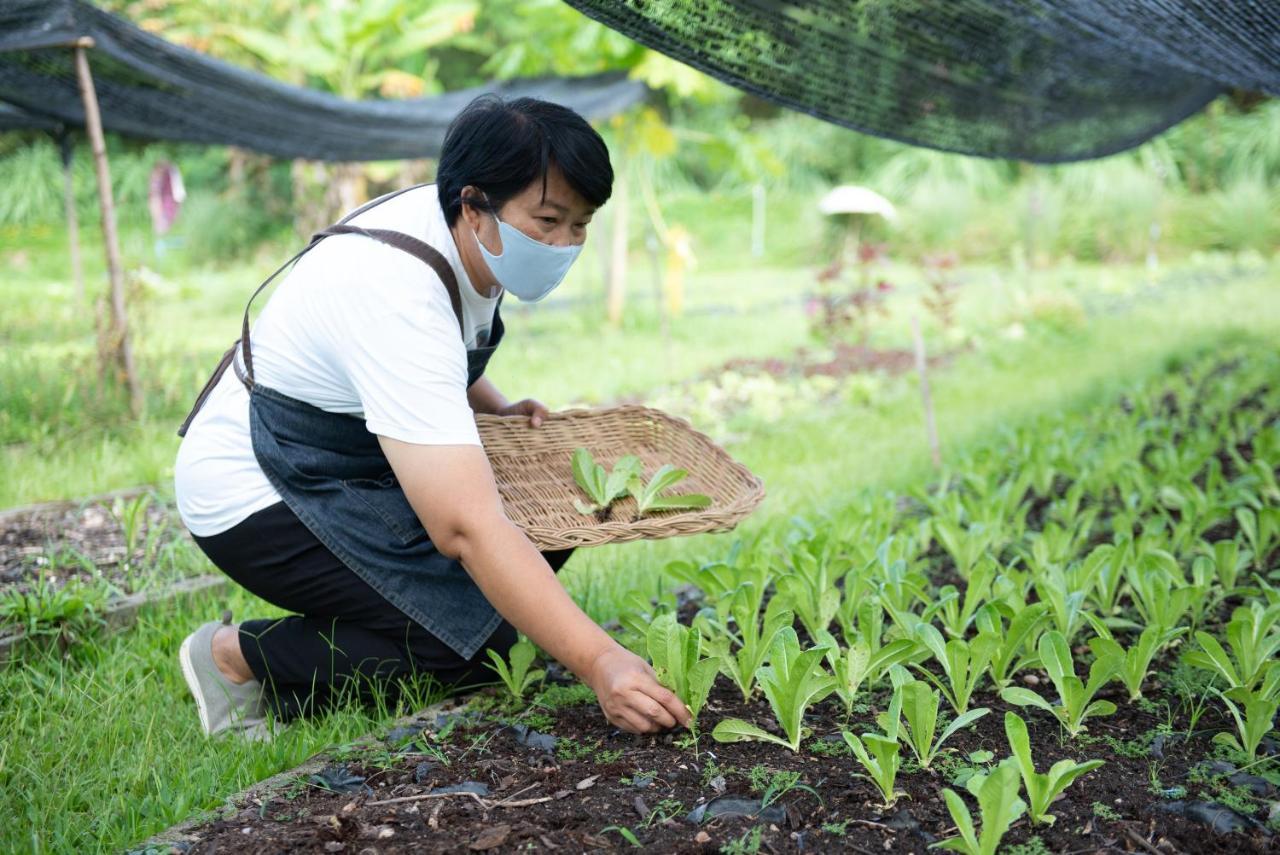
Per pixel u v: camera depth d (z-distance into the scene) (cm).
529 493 285
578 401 772
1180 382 675
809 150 2155
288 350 253
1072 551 366
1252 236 1738
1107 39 368
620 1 254
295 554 262
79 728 261
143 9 1348
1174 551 365
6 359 740
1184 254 1783
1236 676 250
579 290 1520
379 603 266
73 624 324
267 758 245
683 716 230
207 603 359
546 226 231
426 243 241
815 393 800
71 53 600
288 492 259
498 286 259
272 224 1708
